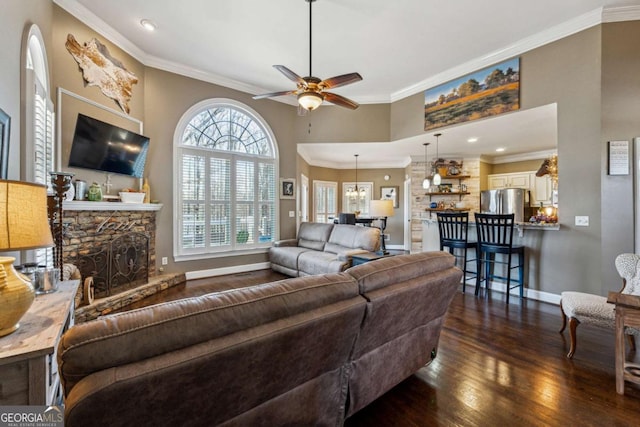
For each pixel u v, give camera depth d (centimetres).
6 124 173
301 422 128
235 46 388
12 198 107
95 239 322
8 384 95
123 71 379
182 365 82
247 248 520
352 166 883
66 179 236
